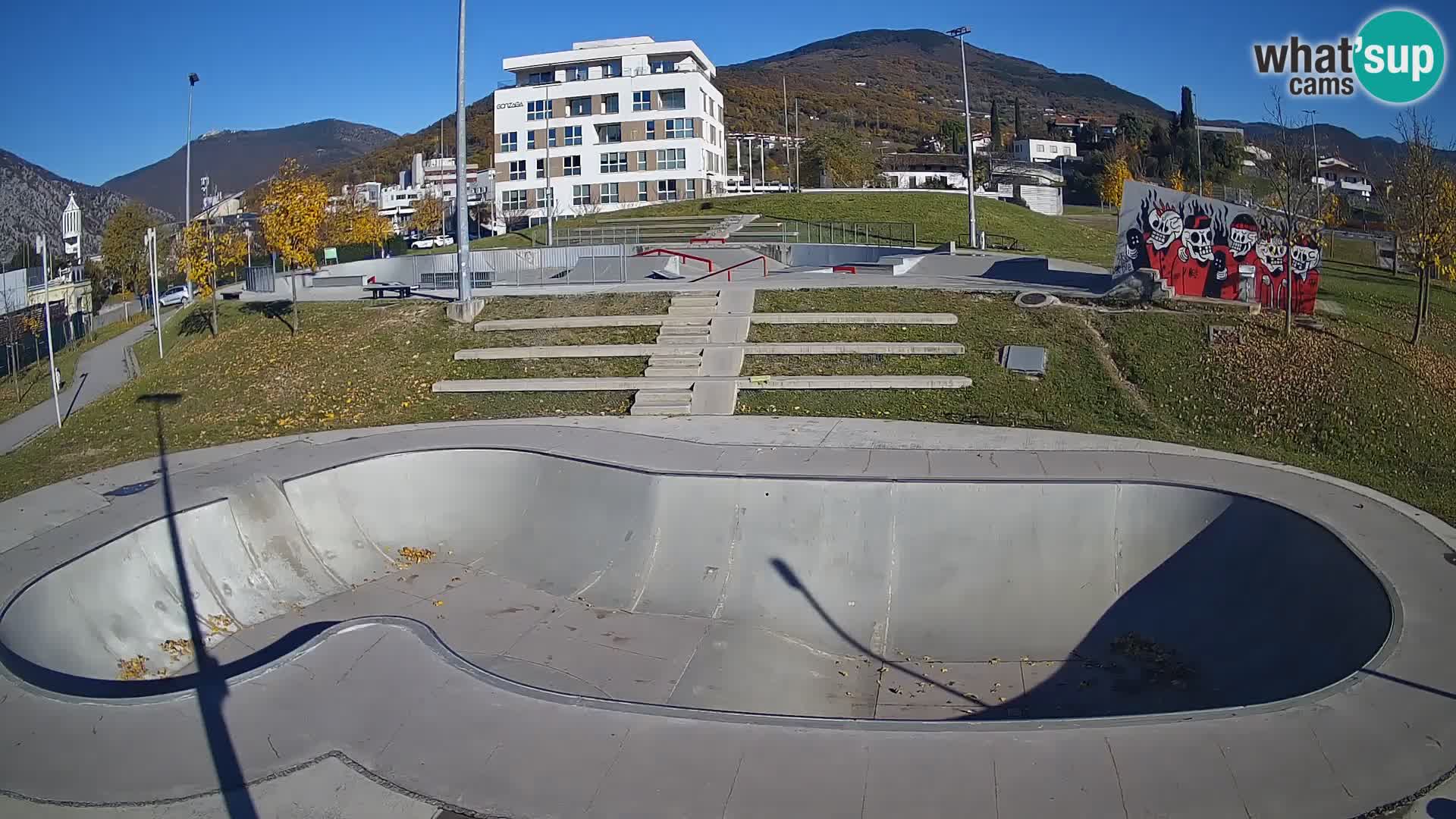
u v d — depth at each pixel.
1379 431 19.84
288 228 32.97
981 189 77.88
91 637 14.28
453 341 27.38
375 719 10.60
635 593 16.08
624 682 13.54
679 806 8.90
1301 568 14.19
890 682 13.84
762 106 137.00
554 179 63.38
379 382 25.34
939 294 27.89
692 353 25.25
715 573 16.11
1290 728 9.73
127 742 10.35
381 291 35.50
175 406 24.97
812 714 13.05
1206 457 18.12
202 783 9.65
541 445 19.47
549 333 27.22
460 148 28.39
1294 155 34.66
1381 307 30.16
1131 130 102.69
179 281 57.91
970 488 16.14
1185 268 26.02
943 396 22.58
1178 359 22.89
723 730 10.11
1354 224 63.72
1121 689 13.38
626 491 17.41
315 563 17.44
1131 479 16.22
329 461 18.92
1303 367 21.97
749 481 16.75
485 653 14.38
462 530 18.62
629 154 62.25
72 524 16.09
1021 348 23.89
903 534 16.06
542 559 17.39
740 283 31.22
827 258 39.41
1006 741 9.66
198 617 15.63
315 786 9.53
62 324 49.12
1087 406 21.72
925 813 8.64
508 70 64.81
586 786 9.27
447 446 19.55
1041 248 43.81
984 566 15.77
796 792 9.01
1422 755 9.24
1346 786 8.85
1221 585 14.90
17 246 92.00
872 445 19.44
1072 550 15.81
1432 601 12.13
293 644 15.08
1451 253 27.12
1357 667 11.40
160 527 16.09
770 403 22.66
